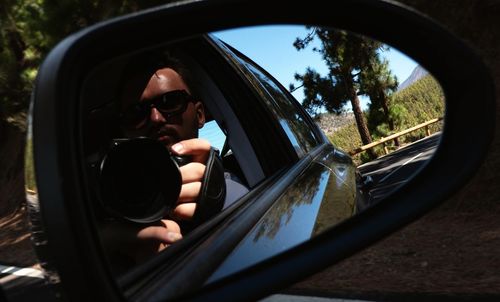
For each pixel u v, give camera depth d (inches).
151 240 45.8
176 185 48.6
